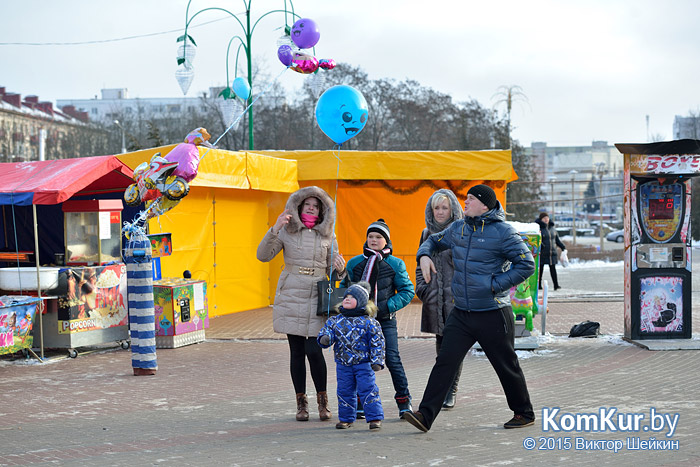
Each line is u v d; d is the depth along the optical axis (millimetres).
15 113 75062
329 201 6652
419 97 50188
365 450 5559
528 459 5316
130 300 8875
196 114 58562
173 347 10602
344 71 48719
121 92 124438
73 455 5570
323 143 49156
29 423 6613
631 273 10406
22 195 9500
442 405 6223
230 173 12977
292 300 6555
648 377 8328
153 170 9039
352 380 6246
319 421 6574
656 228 10359
